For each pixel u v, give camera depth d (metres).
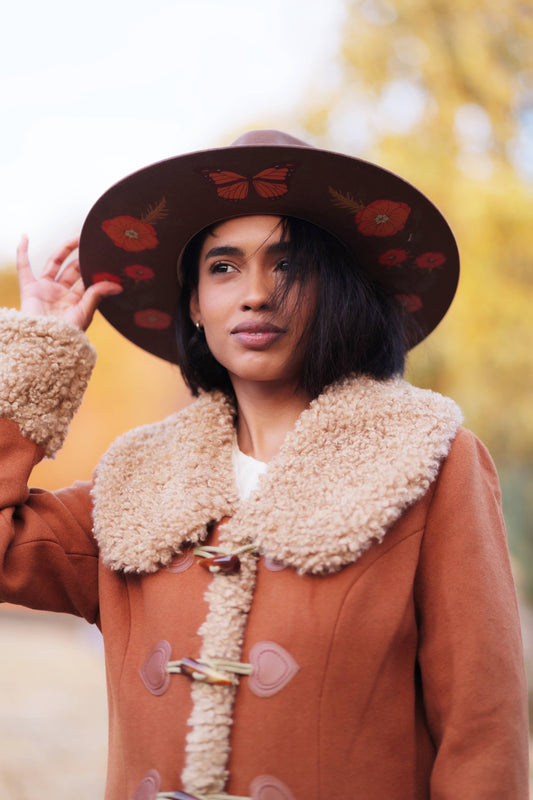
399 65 7.05
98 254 1.64
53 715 4.77
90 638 7.35
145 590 1.36
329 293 1.44
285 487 1.33
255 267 1.44
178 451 1.49
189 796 1.20
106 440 9.36
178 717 1.25
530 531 6.51
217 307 1.45
